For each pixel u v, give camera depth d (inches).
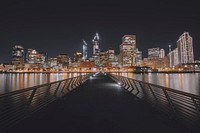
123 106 434.6
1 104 322.0
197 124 270.5
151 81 3789.4
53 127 275.4
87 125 285.4
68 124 290.4
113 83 1262.3
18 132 253.1
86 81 1510.8
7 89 2279.8
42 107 414.3
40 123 295.1
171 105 323.0
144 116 340.2
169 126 280.5
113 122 301.7
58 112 372.8
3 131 256.4
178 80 4163.4
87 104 461.7
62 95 604.1
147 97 494.9
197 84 2994.6
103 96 608.1
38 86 360.2
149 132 254.2
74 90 802.8
